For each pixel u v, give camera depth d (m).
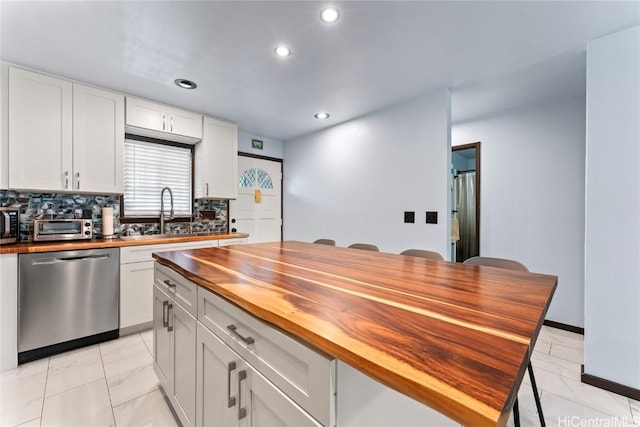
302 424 0.67
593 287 1.82
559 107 2.78
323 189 3.84
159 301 1.63
